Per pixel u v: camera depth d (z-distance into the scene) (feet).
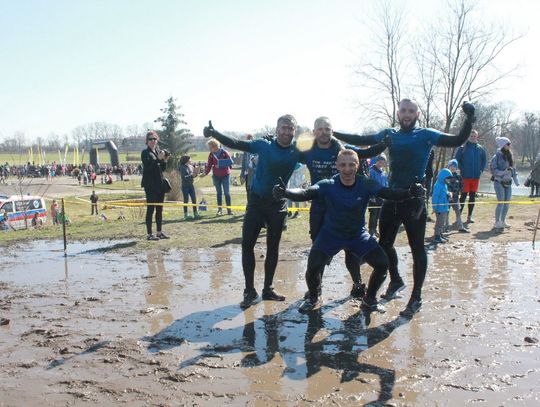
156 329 16.46
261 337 15.55
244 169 44.39
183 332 16.11
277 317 17.39
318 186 17.06
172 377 12.87
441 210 30.25
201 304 19.07
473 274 22.66
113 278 23.48
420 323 16.46
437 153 65.92
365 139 18.97
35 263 27.45
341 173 16.74
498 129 77.05
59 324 17.16
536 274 22.53
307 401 11.53
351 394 11.83
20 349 15.02
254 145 18.58
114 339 15.62
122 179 166.81
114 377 13.00
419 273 17.56
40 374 13.26
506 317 16.85
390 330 15.92
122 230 37.45
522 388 11.97
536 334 15.33
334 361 13.69
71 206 92.53
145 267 25.61
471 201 36.52
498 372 12.82
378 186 16.69
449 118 68.59
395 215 17.89
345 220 17.01
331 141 18.70
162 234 33.40
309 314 17.65
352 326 16.37
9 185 144.56
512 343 14.65
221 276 23.32
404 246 29.32
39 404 11.68
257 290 20.83
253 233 19.01
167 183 33.19
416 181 17.76
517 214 42.11
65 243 30.40
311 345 14.83
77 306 19.17
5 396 12.09
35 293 21.21
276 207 18.83
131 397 11.92
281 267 24.75
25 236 37.17
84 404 11.64
